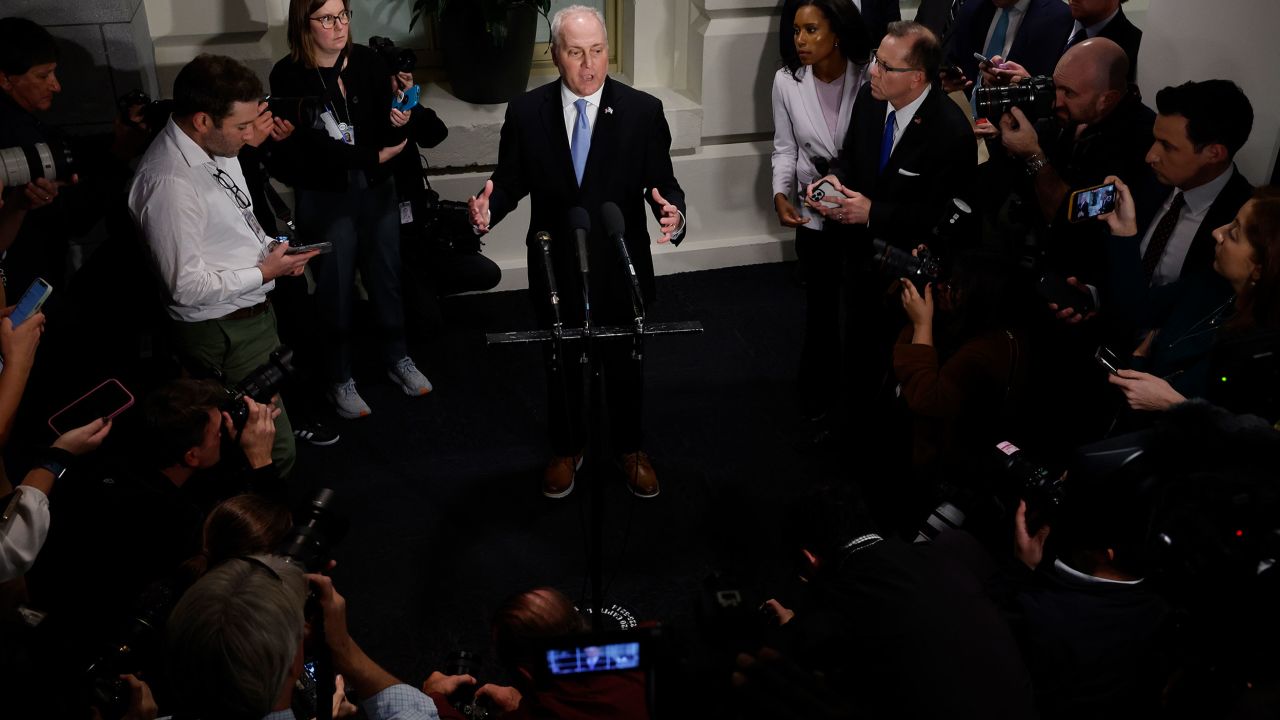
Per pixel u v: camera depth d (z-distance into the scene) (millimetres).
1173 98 2789
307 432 4000
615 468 3857
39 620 2170
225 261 3139
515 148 3369
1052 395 2879
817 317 3936
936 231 3230
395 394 4309
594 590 2762
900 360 2910
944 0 4742
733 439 4027
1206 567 1579
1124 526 1924
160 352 3512
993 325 2814
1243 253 2428
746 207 5340
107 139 4117
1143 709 1833
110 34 3980
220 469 2643
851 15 3717
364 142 3842
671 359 4559
